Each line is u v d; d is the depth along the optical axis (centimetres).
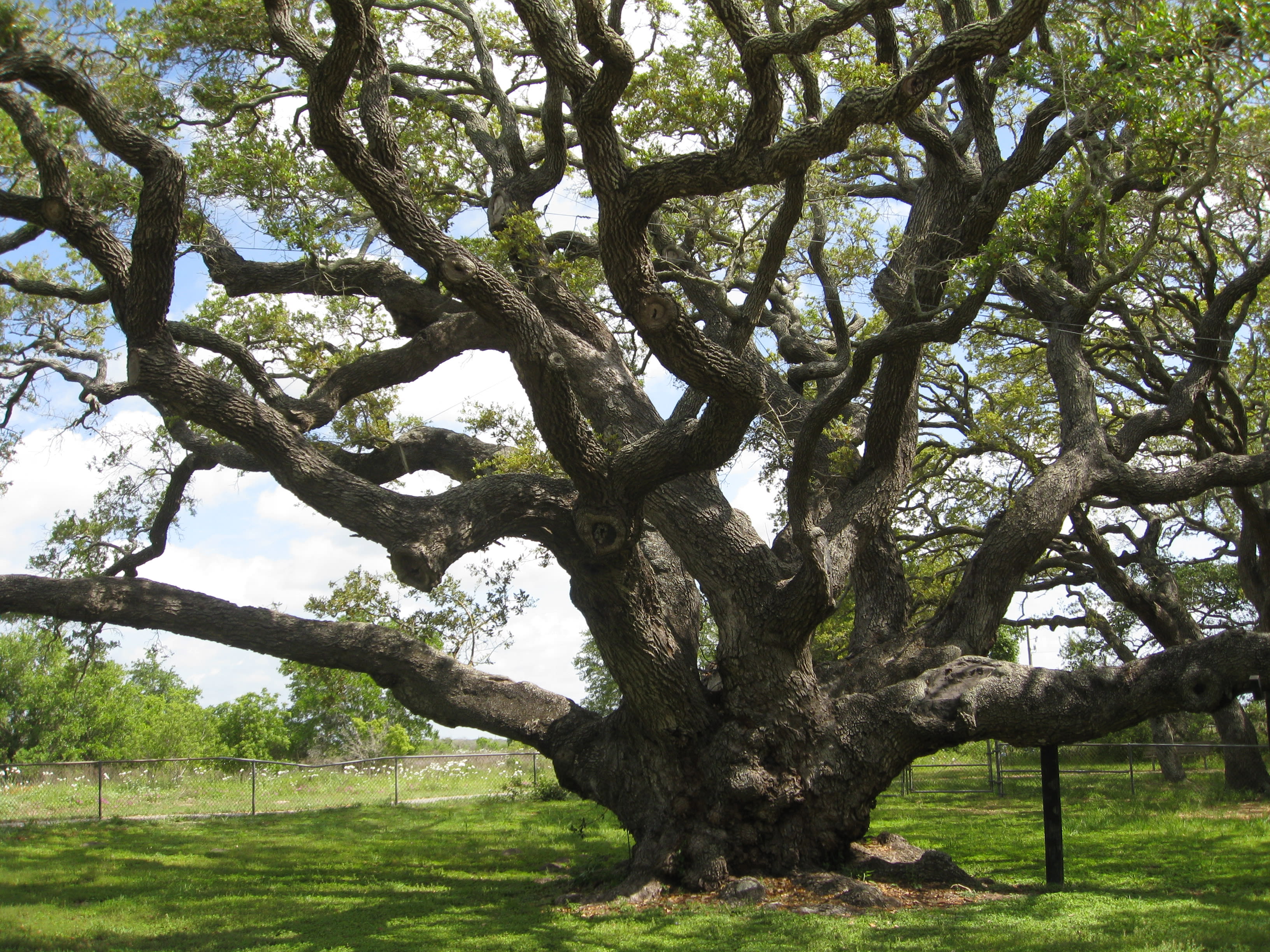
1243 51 873
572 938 871
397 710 3819
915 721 1138
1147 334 1873
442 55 1633
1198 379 1470
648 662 1144
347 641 1244
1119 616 3138
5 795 1948
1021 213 1005
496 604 1527
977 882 1101
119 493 1573
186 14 1387
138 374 1057
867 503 1282
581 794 1267
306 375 1556
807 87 984
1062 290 1028
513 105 1544
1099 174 1071
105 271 1079
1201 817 1648
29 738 3725
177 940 866
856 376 1049
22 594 1143
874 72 1105
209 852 1401
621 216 938
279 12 1104
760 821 1124
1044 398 2102
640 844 1150
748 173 901
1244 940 804
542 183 1397
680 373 983
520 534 1168
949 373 2267
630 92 1290
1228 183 1255
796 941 847
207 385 1075
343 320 1546
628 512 1091
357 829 1683
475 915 985
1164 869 1191
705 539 1198
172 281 1064
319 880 1195
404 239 977
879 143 1304
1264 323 1728
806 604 1109
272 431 1098
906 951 797
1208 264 1534
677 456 1053
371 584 1537
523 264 1353
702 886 1077
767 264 1016
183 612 1192
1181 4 929
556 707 1298
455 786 2384
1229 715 2166
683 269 1445
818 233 1322
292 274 1377
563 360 1001
